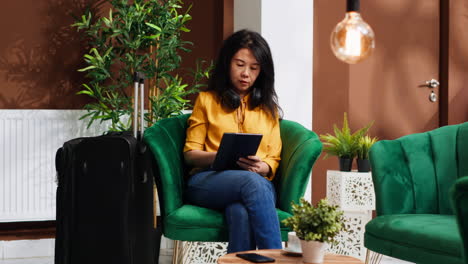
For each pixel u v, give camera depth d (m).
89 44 3.84
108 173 2.21
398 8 4.42
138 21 3.48
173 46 3.54
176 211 2.38
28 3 3.75
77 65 3.82
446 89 4.49
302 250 1.75
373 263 3.17
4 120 3.57
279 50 3.74
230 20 4.11
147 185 2.38
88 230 2.20
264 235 2.14
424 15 4.49
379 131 4.36
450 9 4.47
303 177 2.43
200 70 3.79
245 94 2.71
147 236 2.39
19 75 3.73
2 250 3.54
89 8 3.83
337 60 4.22
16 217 3.59
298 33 3.79
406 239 2.04
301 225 1.74
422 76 4.49
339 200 3.40
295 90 3.78
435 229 1.99
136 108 2.61
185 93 3.66
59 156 2.23
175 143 2.64
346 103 4.25
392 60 4.39
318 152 2.46
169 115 3.61
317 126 4.16
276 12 3.74
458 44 4.50
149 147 2.44
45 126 3.63
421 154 2.45
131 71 3.59
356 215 3.40
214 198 2.37
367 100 4.32
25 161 3.60
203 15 4.10
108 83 3.86
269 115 2.67
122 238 2.21
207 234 2.32
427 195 2.39
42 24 3.77
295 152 2.53
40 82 3.77
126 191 2.22
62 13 3.80
